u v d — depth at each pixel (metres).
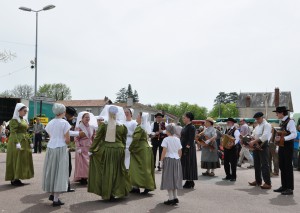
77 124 9.34
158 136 12.86
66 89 97.69
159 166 12.91
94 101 67.31
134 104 60.84
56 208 6.71
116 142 7.49
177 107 131.75
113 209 6.73
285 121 8.76
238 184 10.10
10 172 8.81
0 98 25.84
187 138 9.36
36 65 26.02
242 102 76.88
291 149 8.68
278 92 73.31
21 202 7.11
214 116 121.69
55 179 6.80
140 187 8.15
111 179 7.30
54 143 6.94
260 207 7.24
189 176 9.30
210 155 11.70
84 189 8.58
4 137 20.36
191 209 6.93
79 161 9.29
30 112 28.66
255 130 9.85
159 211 6.69
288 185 8.67
